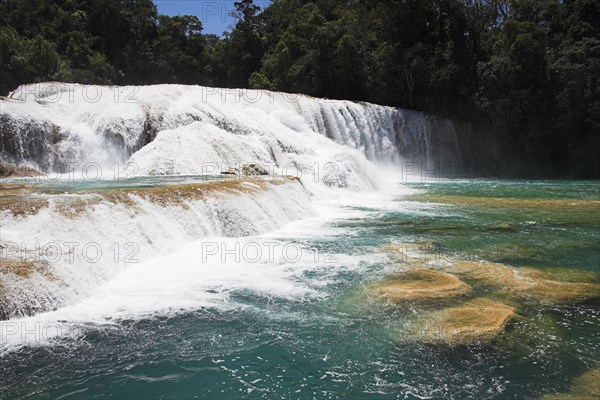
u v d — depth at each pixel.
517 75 40.84
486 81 41.34
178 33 76.25
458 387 6.51
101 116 23.05
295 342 7.68
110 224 10.80
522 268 11.28
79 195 11.36
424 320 8.30
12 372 6.61
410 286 9.78
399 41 46.25
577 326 8.25
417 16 45.31
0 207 9.84
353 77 43.44
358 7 52.84
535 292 9.68
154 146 21.05
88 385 6.41
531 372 6.85
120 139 22.48
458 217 18.02
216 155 21.03
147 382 6.54
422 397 6.29
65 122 23.39
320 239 13.91
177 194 12.95
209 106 26.23
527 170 40.81
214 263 11.15
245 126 25.95
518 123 41.06
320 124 33.28
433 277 10.33
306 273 10.73
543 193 26.47
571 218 18.08
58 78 47.56
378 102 44.28
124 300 8.96
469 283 10.19
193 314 8.55
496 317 8.27
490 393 6.37
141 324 8.11
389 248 12.91
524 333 7.93
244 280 10.21
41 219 10.02
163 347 7.43
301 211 17.44
